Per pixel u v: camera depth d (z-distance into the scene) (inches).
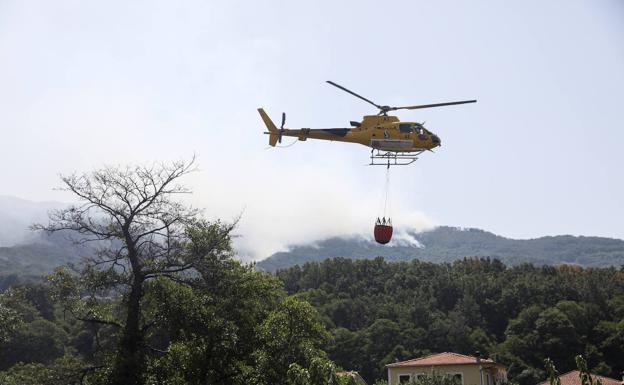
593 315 3528.5
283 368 845.2
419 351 3393.2
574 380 1817.2
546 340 3312.0
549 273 5201.8
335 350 3462.1
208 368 842.2
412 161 1046.4
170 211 920.3
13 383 821.9
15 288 1003.9
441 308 4456.2
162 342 946.7
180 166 918.4
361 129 1063.0
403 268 5447.8
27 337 1822.1
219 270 920.9
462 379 1665.8
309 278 5310.0
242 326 899.4
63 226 890.7
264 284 963.3
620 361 3193.9
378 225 926.4
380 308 4170.8
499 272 5339.6
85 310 911.0
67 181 874.1
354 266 5477.4
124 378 796.6
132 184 896.9
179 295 860.0
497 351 3432.6
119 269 911.7
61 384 823.7
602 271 5108.3
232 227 954.7
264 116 1152.8
